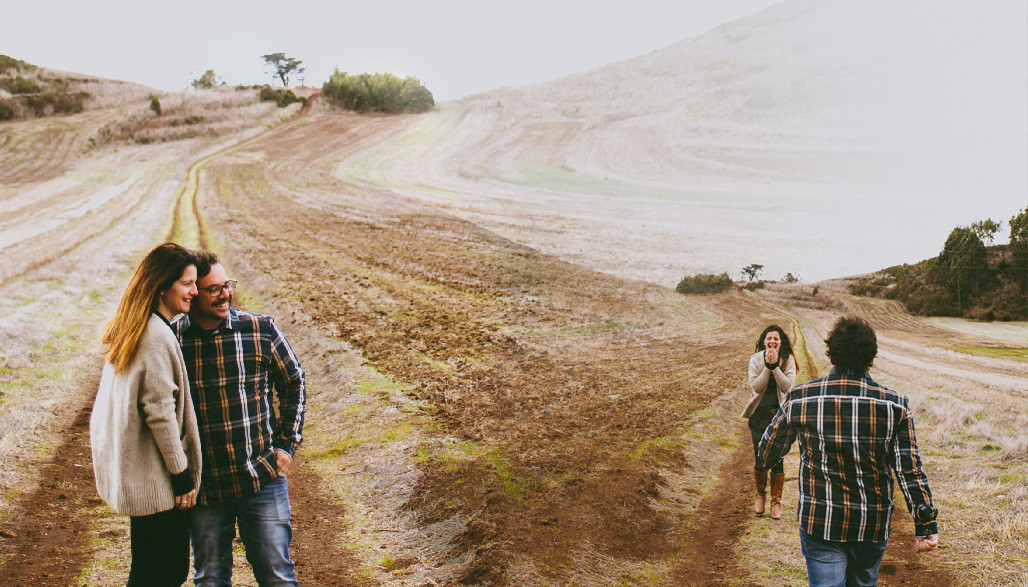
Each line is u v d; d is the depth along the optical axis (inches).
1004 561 196.7
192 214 1422.2
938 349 1144.2
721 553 227.1
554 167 2770.7
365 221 1444.4
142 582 117.9
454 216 1622.8
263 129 2982.3
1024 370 879.1
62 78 3154.5
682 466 328.8
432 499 255.9
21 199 1556.3
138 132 2596.0
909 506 127.0
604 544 227.9
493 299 826.2
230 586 134.0
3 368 386.6
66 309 594.6
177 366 116.7
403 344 551.8
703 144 3437.5
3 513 214.2
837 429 129.0
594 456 318.3
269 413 135.6
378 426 348.8
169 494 115.3
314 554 207.9
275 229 1272.1
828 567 130.7
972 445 343.3
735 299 1200.8
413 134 3203.7
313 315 636.1
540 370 512.1
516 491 264.2
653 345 699.4
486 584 190.1
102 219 1312.7
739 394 503.5
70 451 286.8
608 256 1359.5
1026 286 1771.7
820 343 935.0
